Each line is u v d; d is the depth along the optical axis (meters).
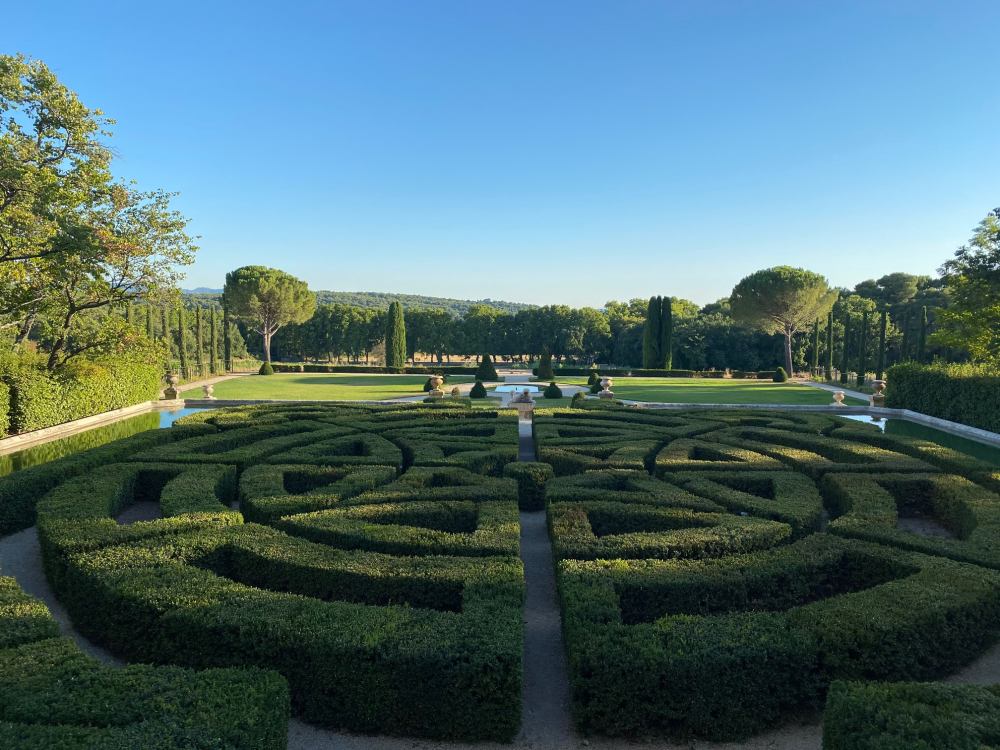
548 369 51.62
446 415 18.17
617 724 4.96
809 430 15.82
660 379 52.56
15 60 19.11
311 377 50.03
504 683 4.84
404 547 7.40
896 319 62.62
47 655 4.75
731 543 7.56
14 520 10.01
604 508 8.86
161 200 25.83
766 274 54.78
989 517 8.55
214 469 11.18
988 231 27.20
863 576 7.07
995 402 20.86
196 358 54.97
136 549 6.98
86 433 22.36
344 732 5.06
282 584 6.76
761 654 4.98
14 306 22.20
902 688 4.24
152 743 3.72
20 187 18.00
